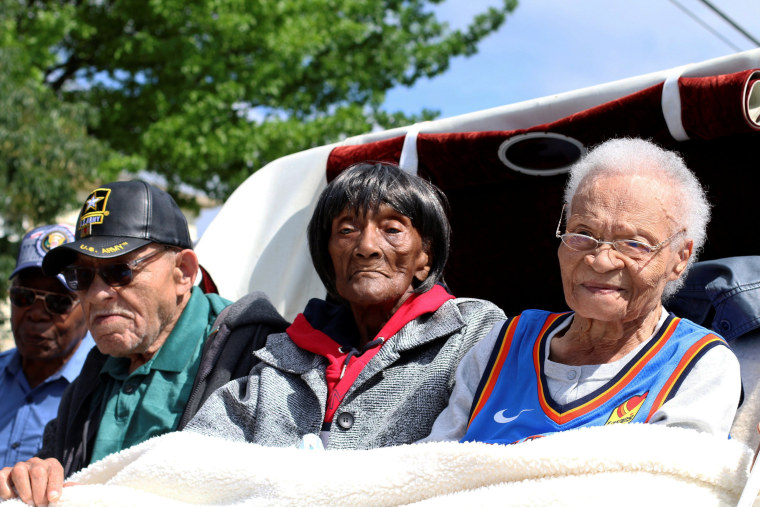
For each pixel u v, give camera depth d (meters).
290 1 11.53
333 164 3.13
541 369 1.88
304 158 3.25
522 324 2.03
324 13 12.05
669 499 1.47
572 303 1.82
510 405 1.87
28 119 9.54
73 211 9.87
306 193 3.22
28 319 3.52
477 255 2.85
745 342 2.08
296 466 1.74
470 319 2.29
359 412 2.18
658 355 1.78
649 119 2.36
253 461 1.77
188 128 10.65
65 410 2.83
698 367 1.73
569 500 1.48
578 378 1.80
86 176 9.77
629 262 1.76
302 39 11.39
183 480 1.80
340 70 12.13
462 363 2.09
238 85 10.89
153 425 2.56
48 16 10.97
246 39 11.30
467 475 1.60
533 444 1.58
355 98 12.52
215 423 2.26
